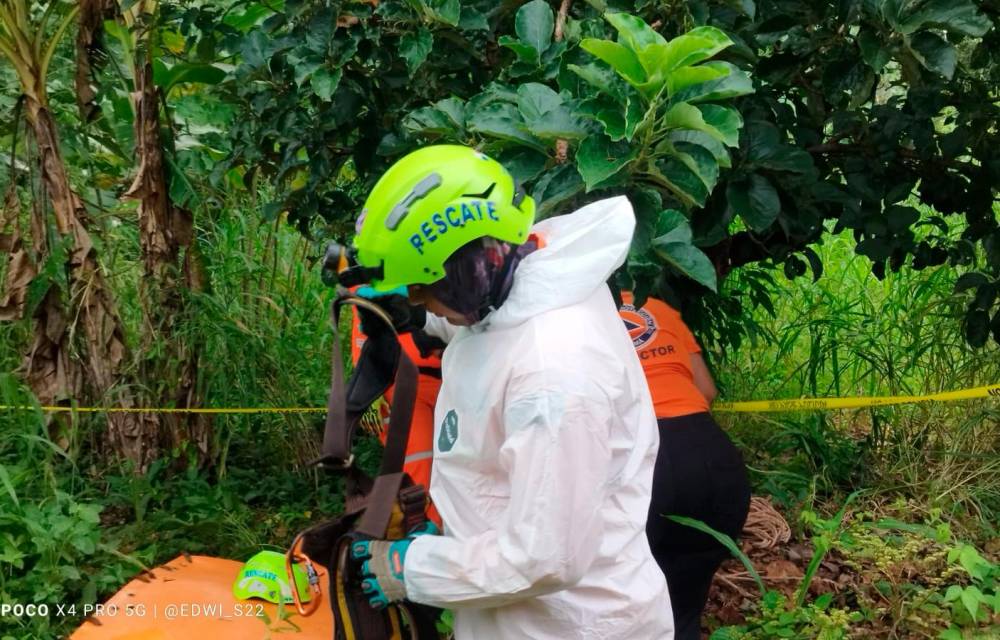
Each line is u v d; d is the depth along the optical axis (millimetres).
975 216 4031
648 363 3176
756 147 3010
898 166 3922
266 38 3582
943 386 4973
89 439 4594
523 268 1927
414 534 2135
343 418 2115
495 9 3328
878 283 6141
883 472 4590
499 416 1905
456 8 3000
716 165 2367
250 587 3164
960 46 4137
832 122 3861
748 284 5453
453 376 1994
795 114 4090
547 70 2887
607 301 2090
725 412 4941
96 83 4383
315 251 4980
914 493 4465
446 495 2029
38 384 4320
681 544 3059
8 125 4480
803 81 3709
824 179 4000
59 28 4148
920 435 4770
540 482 1810
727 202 3109
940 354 5043
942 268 5418
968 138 3805
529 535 1813
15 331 4684
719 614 3707
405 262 1884
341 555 2100
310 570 2744
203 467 4461
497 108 2672
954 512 4219
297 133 3787
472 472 1971
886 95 5562
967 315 4402
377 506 2076
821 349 5297
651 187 2758
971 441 4707
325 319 5051
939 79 3750
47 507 3604
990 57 3873
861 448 4793
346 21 3234
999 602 3164
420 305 2146
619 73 2359
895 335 5582
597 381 1868
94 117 4402
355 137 4125
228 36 3803
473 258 1881
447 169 1892
